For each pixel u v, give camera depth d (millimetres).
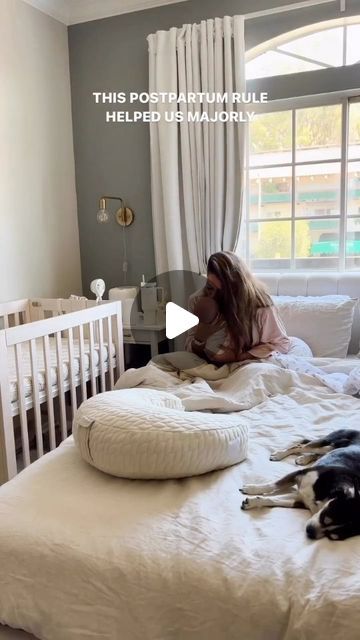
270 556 881
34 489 1123
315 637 780
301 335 2482
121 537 948
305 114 2838
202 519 990
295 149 2889
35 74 2924
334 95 2742
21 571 956
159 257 3070
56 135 3129
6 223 2750
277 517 1013
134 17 3021
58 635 933
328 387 1882
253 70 2895
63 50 3162
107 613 898
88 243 3383
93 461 1175
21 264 2877
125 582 888
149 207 3186
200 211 2910
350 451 1132
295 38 2777
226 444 1177
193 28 2781
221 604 836
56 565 931
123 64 3096
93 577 905
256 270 3064
